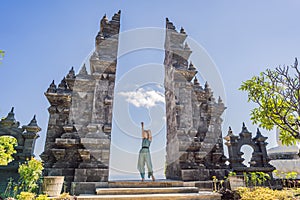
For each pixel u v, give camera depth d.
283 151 16.11
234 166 12.79
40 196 7.69
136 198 8.08
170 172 12.78
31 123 11.16
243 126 14.28
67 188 9.85
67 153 10.70
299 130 9.16
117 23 14.33
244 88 9.80
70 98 11.73
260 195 8.16
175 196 8.36
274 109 9.28
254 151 13.70
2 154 9.19
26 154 10.42
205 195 8.59
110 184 9.65
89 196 8.11
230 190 9.93
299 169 14.27
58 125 11.34
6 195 8.61
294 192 9.35
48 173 10.07
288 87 9.04
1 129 10.75
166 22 15.77
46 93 11.52
